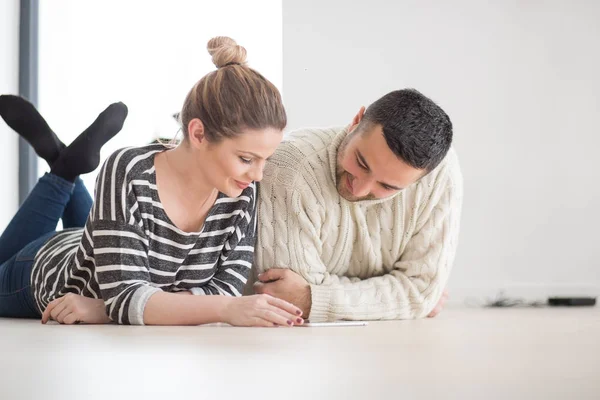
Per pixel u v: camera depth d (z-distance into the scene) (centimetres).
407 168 182
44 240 220
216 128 169
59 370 95
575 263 414
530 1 414
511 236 414
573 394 73
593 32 414
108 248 175
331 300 204
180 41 415
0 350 119
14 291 219
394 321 207
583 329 183
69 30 432
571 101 414
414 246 217
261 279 208
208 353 114
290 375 89
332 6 415
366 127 185
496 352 117
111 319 179
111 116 241
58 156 249
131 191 175
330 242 211
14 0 434
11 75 433
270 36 418
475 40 414
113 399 73
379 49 416
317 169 206
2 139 423
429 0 415
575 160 415
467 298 409
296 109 415
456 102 414
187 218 184
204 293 188
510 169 415
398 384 81
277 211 206
